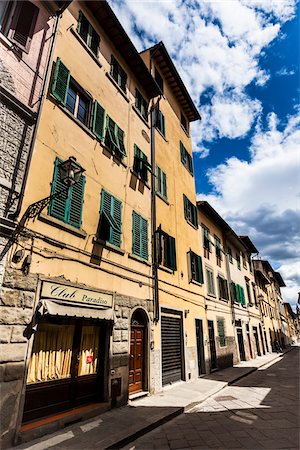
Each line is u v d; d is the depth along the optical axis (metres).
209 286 17.09
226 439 5.56
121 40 11.18
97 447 4.97
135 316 9.59
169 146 15.00
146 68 12.47
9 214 5.68
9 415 4.94
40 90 7.07
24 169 6.20
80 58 9.01
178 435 5.91
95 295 7.48
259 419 6.85
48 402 6.06
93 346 7.54
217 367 15.77
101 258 8.09
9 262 5.53
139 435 5.85
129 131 11.20
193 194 17.25
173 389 10.27
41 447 4.91
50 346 6.38
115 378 7.72
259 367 18.38
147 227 11.04
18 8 7.06
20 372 5.27
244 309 23.91
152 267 10.85
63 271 6.72
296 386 11.24
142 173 11.50
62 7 8.12
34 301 5.83
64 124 7.68
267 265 40.19
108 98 10.19
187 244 14.85
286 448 5.00
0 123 5.93
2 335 5.13
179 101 17.97
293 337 74.56
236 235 23.44
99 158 8.89
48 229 6.53
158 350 10.20
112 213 8.91
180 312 12.66
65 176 6.37
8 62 6.40
